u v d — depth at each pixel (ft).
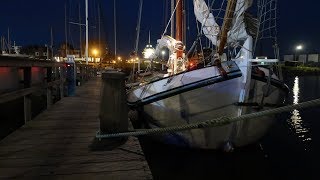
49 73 29.53
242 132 24.93
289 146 32.76
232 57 24.40
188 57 32.14
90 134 18.97
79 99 37.01
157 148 28.73
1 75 18.98
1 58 15.15
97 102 34.24
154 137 28.04
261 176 23.76
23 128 20.57
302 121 47.85
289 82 152.46
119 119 17.29
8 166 13.50
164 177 23.17
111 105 17.29
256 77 23.57
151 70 44.88
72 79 40.70
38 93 35.24
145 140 29.32
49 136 18.48
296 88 122.62
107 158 14.62
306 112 55.26
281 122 47.24
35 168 13.30
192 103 24.77
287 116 51.98
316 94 99.76
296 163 26.81
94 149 15.93
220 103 23.90
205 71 24.13
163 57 37.27
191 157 26.66
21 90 19.47
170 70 32.35
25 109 22.45
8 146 16.39
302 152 30.35
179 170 24.29
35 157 14.69
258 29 21.77
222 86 23.44
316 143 34.14
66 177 12.43
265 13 21.45
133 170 13.21
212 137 25.00
